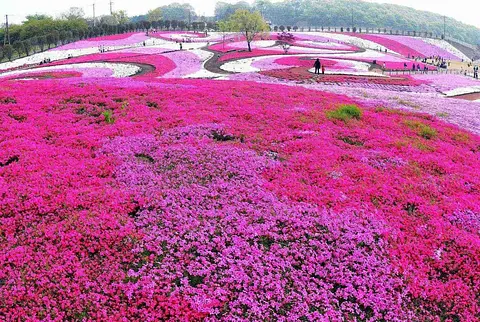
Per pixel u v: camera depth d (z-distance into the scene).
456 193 15.16
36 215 12.20
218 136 18.75
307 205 13.28
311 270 10.73
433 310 10.05
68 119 19.95
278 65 69.25
